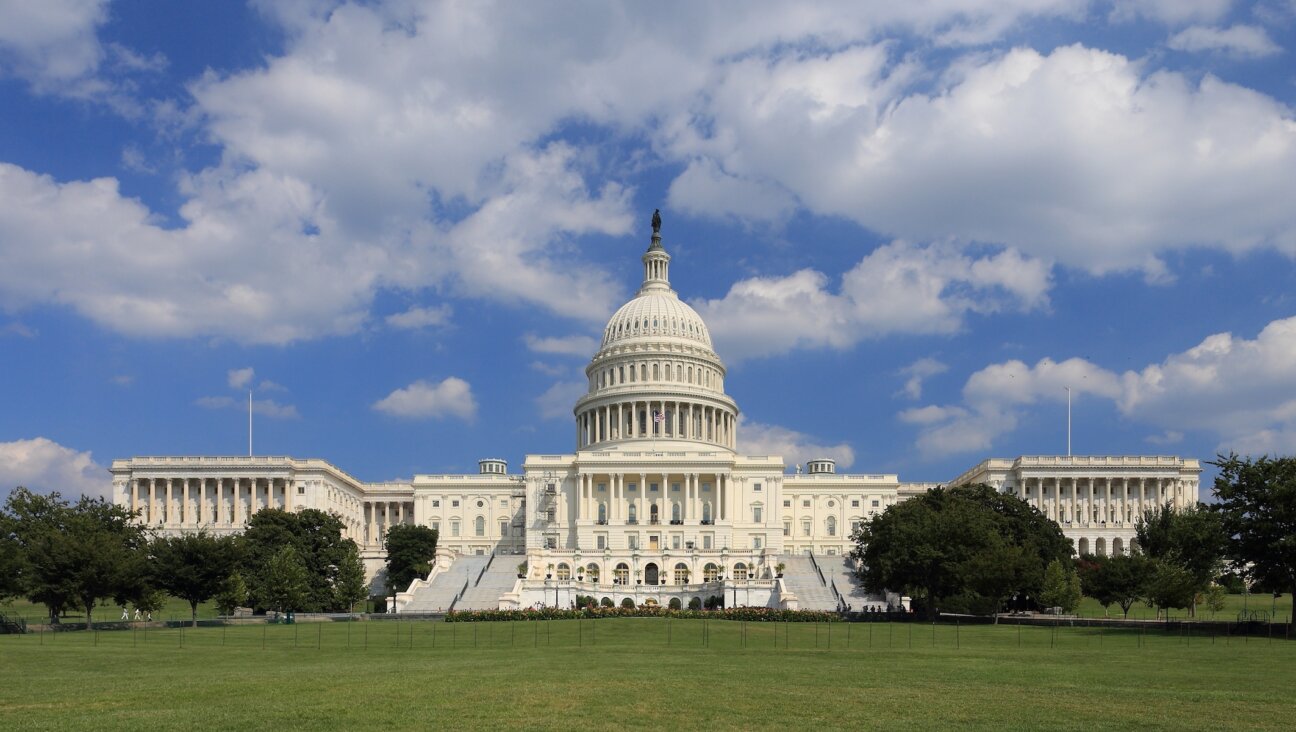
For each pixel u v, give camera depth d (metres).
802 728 42.75
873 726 43.28
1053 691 53.75
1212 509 100.94
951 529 123.56
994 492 151.25
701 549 188.75
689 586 157.62
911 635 95.62
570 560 178.25
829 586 158.38
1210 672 63.00
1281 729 43.22
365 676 59.62
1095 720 45.00
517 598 147.38
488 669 63.53
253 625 114.88
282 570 124.88
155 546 123.56
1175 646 81.88
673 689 53.47
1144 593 118.06
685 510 199.38
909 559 122.69
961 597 132.50
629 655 74.25
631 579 177.50
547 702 48.72
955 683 57.00
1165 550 139.88
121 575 111.12
